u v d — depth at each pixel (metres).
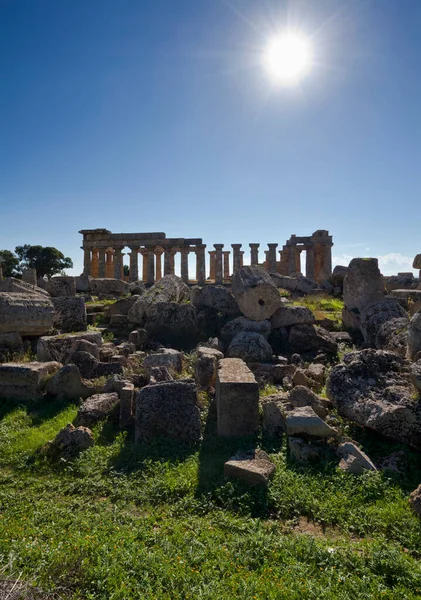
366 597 3.62
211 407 8.53
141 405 7.41
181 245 38.50
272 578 3.88
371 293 14.75
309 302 19.81
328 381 7.80
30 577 3.84
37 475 6.47
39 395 9.61
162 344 14.04
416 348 8.39
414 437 6.16
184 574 3.93
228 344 13.52
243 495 5.38
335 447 6.45
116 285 24.89
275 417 7.32
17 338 12.41
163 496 5.61
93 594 3.69
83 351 10.64
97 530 4.74
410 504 5.05
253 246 39.03
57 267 55.25
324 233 38.41
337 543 4.54
